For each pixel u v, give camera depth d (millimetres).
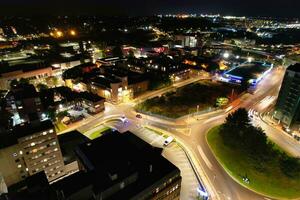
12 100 110375
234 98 130125
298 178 70188
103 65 171625
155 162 58906
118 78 127188
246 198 63875
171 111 114812
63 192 47219
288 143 92062
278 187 67375
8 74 138500
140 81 137625
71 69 162375
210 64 187375
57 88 131625
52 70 160250
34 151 66375
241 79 156375
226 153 82562
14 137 64938
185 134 95688
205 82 160875
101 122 104750
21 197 53719
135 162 58812
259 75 165625
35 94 106062
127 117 109938
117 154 62219
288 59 199500
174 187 57750
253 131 87000
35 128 67000
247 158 78875
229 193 65562
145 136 94438
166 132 97125
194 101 127000
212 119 108375
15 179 65250
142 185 50469
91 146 65438
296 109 95312
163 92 142000
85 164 59562
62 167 74812
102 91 129500
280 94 102688
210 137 93125
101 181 48844
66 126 100625
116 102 124375
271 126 104438
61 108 112188
